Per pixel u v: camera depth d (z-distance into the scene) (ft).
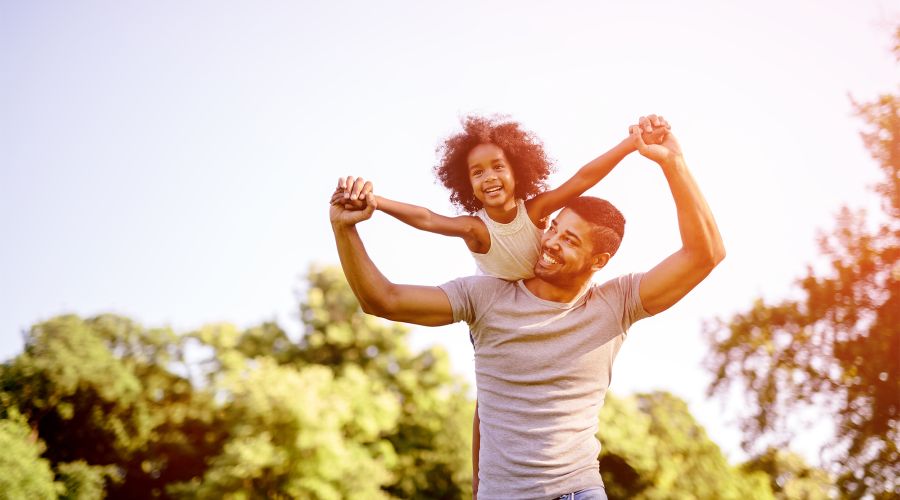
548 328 8.44
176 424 81.87
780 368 33.99
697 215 8.14
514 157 9.19
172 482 80.59
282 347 90.33
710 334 35.88
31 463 65.36
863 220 33.09
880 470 31.83
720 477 74.28
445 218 9.00
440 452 83.97
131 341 84.12
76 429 78.48
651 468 74.18
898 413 31.58
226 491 68.08
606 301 8.61
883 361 31.78
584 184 9.18
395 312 8.41
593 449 8.57
